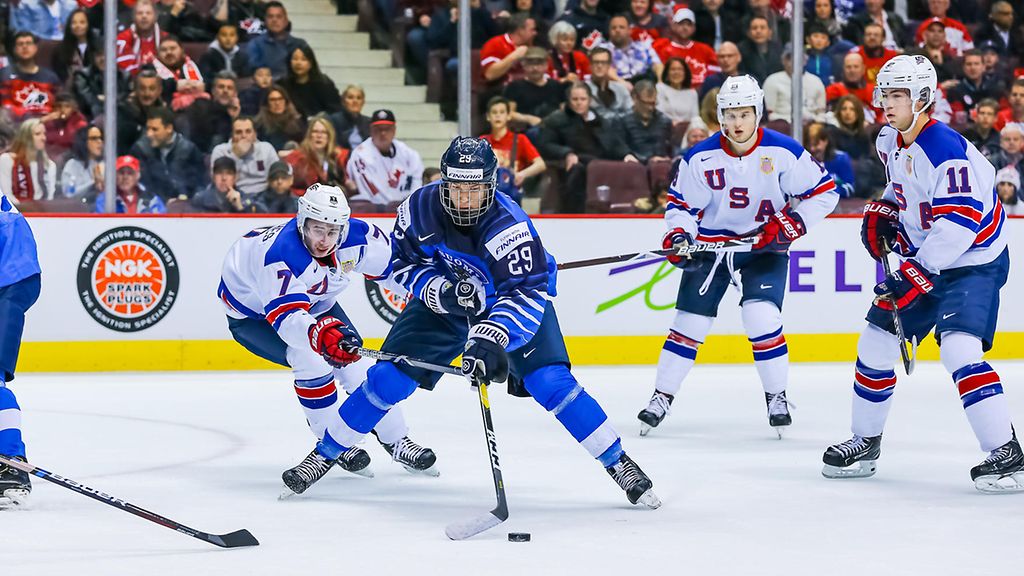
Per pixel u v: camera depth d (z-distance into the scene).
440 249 5.85
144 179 12.80
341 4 13.99
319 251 6.11
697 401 10.20
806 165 8.70
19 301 6.24
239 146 12.82
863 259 12.73
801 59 13.20
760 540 5.27
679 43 13.91
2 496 5.93
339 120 13.20
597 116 13.46
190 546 5.14
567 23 13.60
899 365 12.50
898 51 14.37
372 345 12.08
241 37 13.20
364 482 6.72
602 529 5.50
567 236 12.38
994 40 14.69
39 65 12.91
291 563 4.83
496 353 5.54
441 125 13.85
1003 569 4.77
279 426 8.77
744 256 8.75
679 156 13.74
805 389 10.82
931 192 6.57
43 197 12.72
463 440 8.12
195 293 11.95
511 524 5.61
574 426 5.93
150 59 13.01
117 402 9.97
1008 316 12.98
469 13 12.87
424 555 4.98
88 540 5.26
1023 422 8.91
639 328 12.53
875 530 5.48
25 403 9.89
